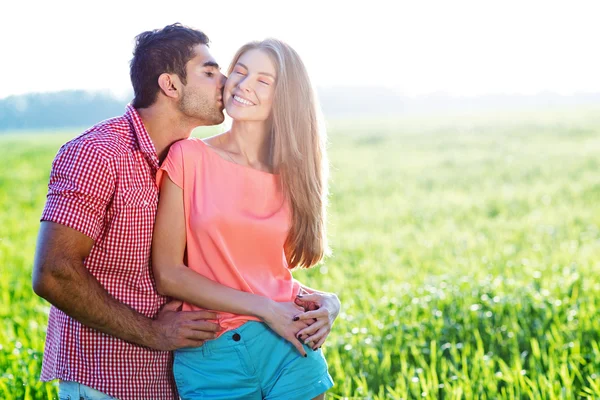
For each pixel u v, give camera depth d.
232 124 3.66
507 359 6.36
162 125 3.43
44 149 45.88
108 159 3.07
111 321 3.11
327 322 3.56
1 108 86.69
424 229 14.18
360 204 18.27
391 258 11.04
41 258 2.94
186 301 3.37
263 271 3.57
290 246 3.70
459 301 7.36
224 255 3.42
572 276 8.17
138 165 3.25
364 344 6.21
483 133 49.66
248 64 3.53
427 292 7.89
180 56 3.36
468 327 6.75
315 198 3.65
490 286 7.84
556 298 7.61
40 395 4.99
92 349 3.20
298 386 3.47
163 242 3.35
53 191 3.03
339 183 23.27
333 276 9.84
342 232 13.95
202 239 3.41
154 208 3.31
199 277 3.36
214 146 3.63
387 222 15.26
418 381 5.38
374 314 7.37
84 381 3.19
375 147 41.19
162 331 3.25
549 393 5.05
